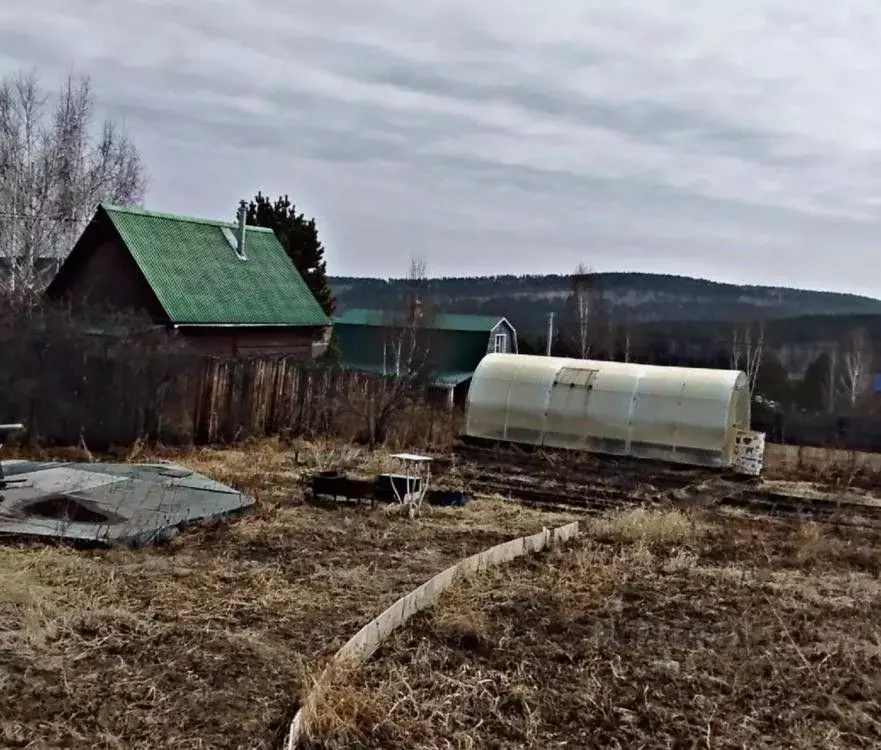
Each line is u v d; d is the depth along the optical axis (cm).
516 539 939
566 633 690
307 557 852
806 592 846
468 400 1775
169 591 713
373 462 1463
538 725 522
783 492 1459
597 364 1762
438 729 505
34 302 1869
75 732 457
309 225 3475
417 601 715
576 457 1622
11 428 989
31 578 703
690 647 678
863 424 2386
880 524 1228
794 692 600
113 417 1445
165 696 511
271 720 489
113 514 934
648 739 514
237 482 1207
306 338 2500
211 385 1582
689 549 1006
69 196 2716
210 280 2206
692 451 1573
